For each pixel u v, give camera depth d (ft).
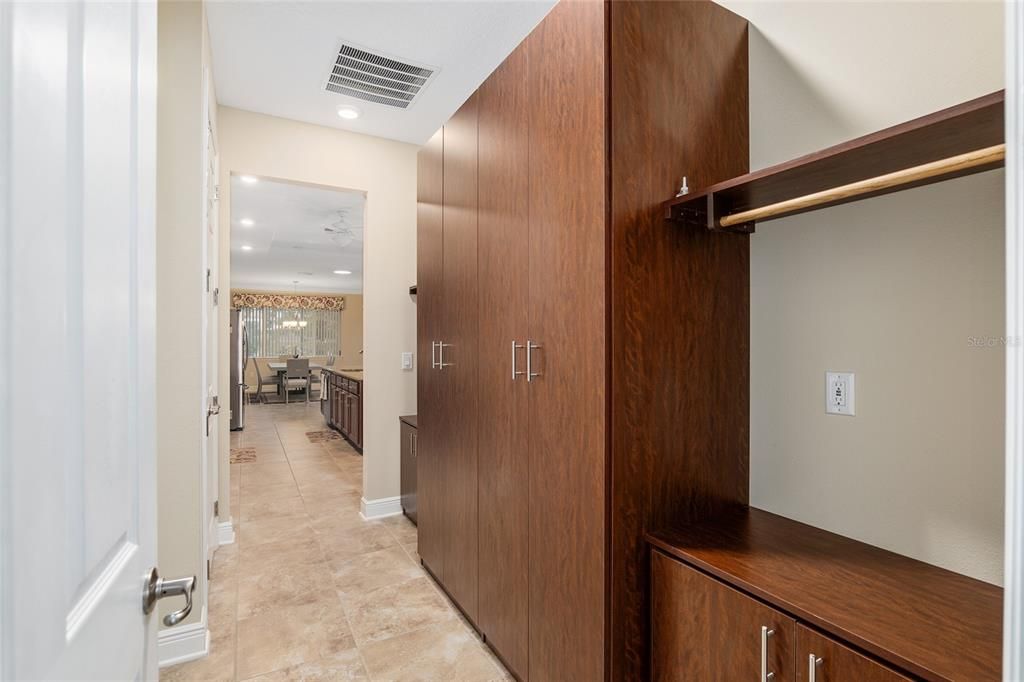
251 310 39.99
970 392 3.69
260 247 23.03
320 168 10.82
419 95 9.52
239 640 6.75
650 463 4.61
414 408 12.01
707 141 4.99
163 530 6.29
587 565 4.62
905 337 4.05
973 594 3.42
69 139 1.61
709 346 5.01
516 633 5.82
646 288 4.59
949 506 3.79
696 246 4.91
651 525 4.60
